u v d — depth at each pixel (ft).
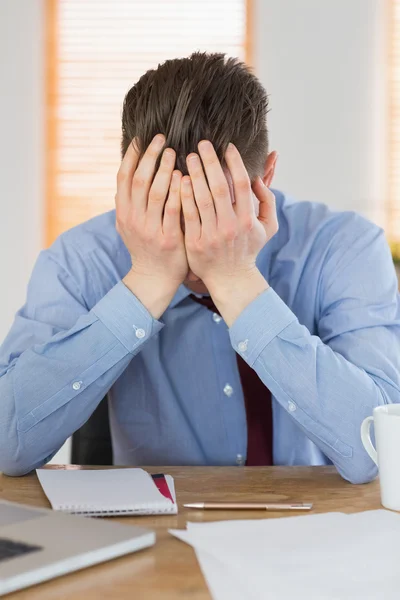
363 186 11.87
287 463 4.40
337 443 3.46
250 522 2.66
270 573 2.16
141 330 3.66
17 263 12.27
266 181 4.05
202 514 2.85
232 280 3.64
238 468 3.68
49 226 12.43
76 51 12.39
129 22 12.37
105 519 2.79
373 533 2.52
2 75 12.19
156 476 3.33
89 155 12.46
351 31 11.79
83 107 12.43
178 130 3.55
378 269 4.31
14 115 12.23
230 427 4.42
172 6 12.30
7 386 3.69
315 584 2.10
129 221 3.66
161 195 3.56
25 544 2.27
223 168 3.60
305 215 4.68
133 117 3.77
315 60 11.84
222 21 12.17
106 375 3.71
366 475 3.40
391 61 11.78
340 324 4.16
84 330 3.67
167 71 3.71
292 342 3.54
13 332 4.17
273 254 4.55
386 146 11.85
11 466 3.64
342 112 11.85
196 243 3.58
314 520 2.69
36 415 3.64
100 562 2.29
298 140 11.89
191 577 2.19
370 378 3.68
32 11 12.19
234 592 2.06
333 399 3.50
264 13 11.93
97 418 4.78
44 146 12.34
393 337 4.08
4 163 12.25
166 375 4.42
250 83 3.74
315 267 4.44
